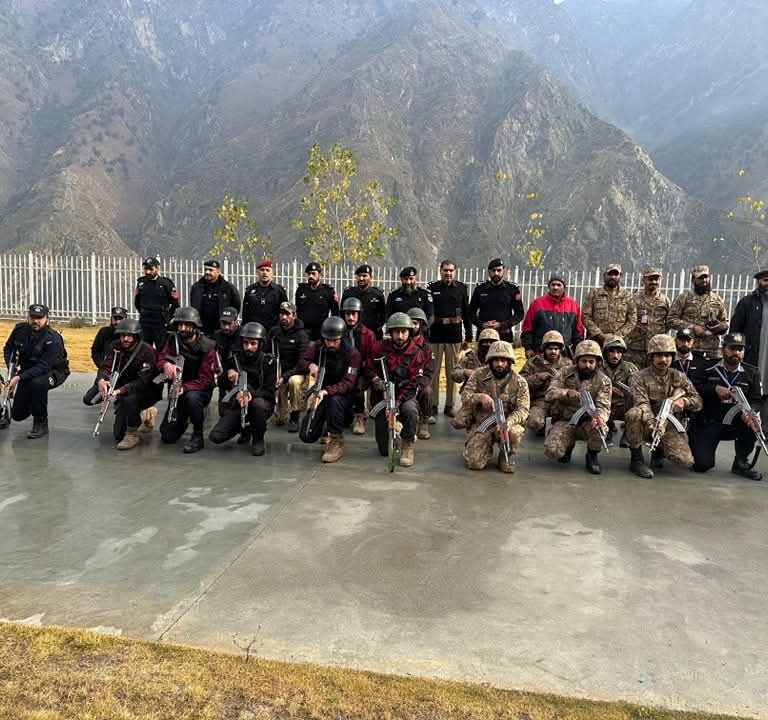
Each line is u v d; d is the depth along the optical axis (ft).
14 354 26.55
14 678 11.12
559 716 10.62
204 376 25.44
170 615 13.38
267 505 19.26
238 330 25.77
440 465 23.63
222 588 14.46
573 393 23.58
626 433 23.48
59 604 13.73
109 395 24.61
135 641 12.32
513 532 17.75
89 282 72.59
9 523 17.67
